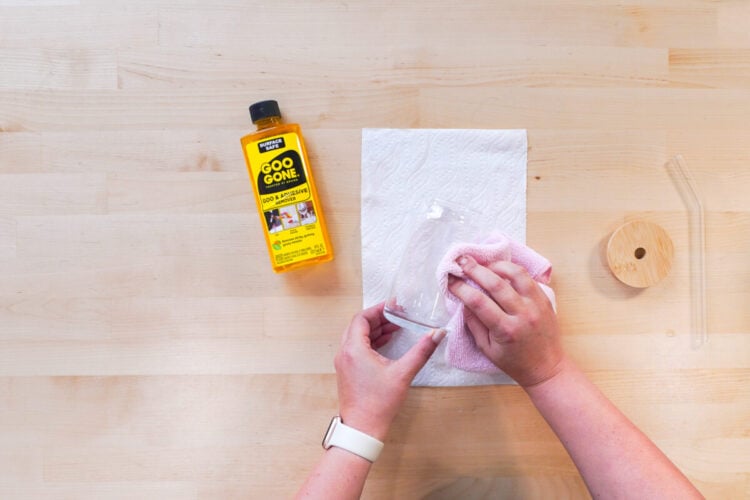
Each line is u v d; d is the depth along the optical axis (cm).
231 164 76
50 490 77
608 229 77
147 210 76
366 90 76
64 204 77
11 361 77
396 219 76
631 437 62
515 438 77
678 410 77
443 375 76
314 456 77
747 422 77
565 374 67
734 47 77
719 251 77
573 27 76
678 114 77
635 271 75
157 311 77
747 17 77
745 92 77
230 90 76
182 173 76
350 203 76
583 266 77
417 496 77
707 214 77
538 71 76
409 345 76
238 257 77
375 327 73
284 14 76
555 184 77
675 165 77
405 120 76
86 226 77
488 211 76
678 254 77
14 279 77
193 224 76
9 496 77
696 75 77
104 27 76
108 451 77
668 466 60
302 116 76
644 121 77
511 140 76
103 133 76
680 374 77
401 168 76
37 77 76
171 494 77
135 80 76
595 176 77
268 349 77
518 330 63
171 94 76
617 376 77
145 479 77
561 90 76
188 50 76
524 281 65
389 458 77
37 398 77
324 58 76
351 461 64
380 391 64
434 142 76
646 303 77
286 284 77
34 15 76
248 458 77
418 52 76
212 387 77
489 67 76
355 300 77
